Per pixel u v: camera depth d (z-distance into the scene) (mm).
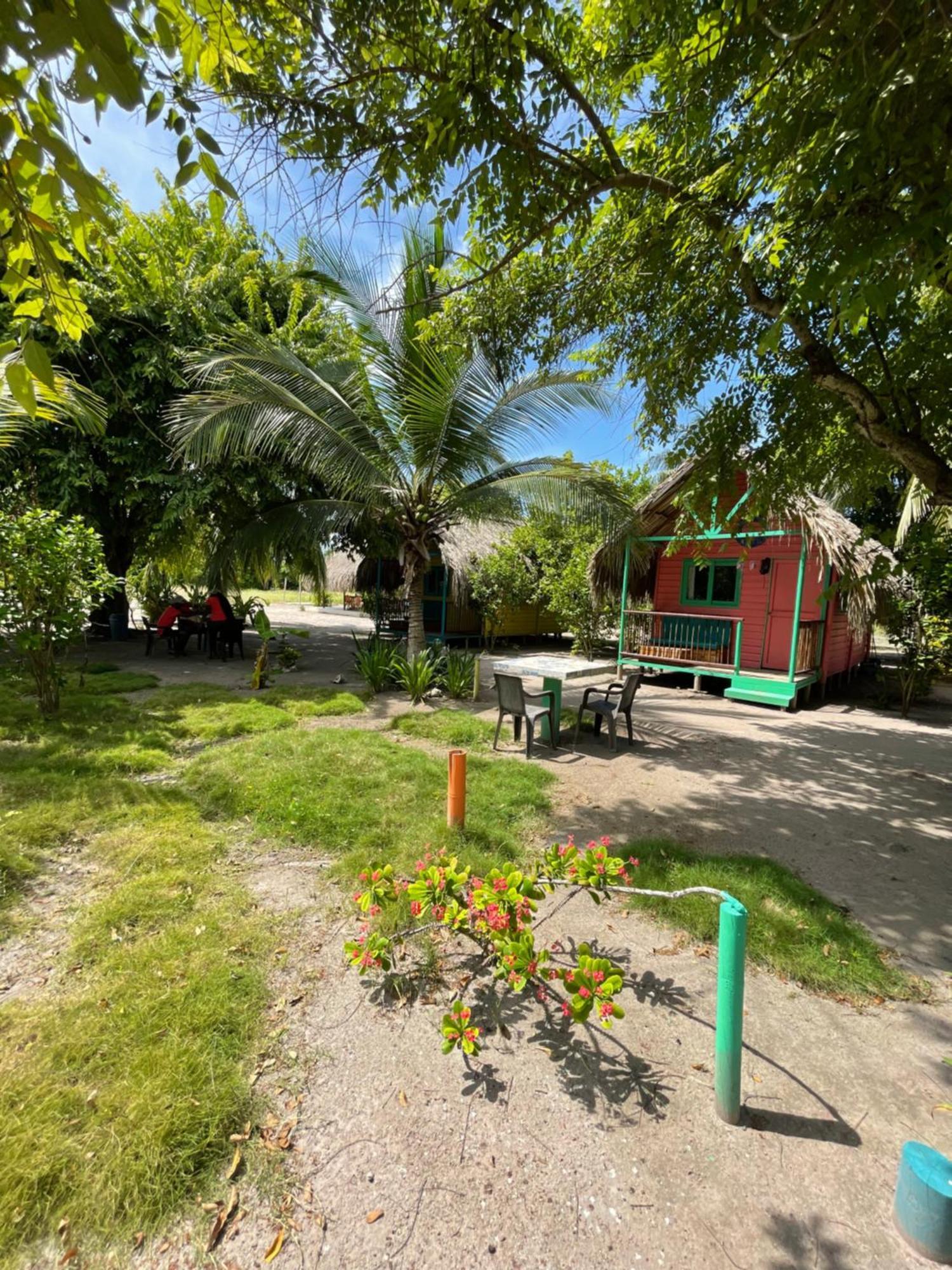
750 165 3250
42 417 1816
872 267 2148
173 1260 1598
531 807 4828
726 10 2691
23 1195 1706
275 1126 1995
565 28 3449
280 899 3375
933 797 5613
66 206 1676
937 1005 2740
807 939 3162
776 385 5105
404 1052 2342
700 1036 2479
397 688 9805
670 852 4129
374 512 9914
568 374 7676
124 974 2654
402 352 7984
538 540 16406
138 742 6082
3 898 3270
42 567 6492
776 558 11688
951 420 4488
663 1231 1712
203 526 14422
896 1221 1733
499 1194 1805
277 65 2504
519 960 2318
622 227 4707
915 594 9906
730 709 10078
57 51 1200
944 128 2178
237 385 7914
